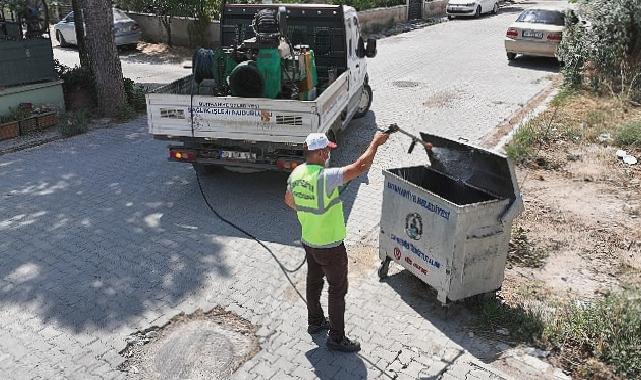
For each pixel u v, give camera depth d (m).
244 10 9.19
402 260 5.34
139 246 6.42
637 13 11.89
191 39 19.42
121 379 4.42
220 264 6.04
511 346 4.68
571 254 6.06
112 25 11.32
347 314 5.14
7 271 5.90
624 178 7.92
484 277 4.97
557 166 8.39
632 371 4.27
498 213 4.81
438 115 11.45
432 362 4.53
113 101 11.59
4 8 13.34
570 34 12.79
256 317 5.16
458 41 20.58
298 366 4.53
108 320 5.12
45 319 5.12
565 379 4.30
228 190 8.02
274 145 7.24
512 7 30.72
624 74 12.24
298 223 7.00
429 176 5.81
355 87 10.01
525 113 11.26
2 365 4.54
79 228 6.85
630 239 6.33
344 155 9.25
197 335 4.92
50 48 11.16
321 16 9.00
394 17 24.77
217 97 7.11
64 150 9.73
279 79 7.58
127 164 9.05
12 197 7.77
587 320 4.77
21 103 10.67
